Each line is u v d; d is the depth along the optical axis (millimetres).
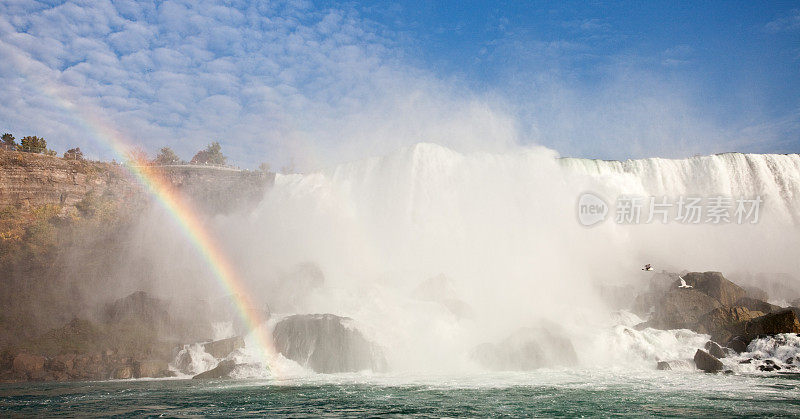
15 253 53625
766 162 58250
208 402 22062
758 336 32812
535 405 20219
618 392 22922
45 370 32312
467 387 24938
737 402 20312
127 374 31516
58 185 63812
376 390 24469
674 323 36625
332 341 32188
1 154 62469
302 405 20984
